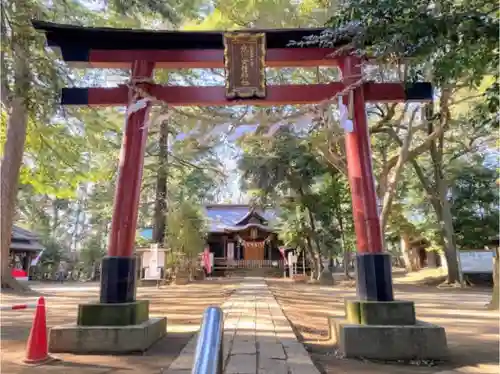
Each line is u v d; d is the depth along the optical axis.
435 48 3.85
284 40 6.65
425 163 24.69
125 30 6.43
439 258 33.88
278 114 6.80
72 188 19.03
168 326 7.79
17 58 8.00
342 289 19.61
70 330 5.38
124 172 6.29
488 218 22.84
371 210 6.04
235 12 13.12
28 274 31.45
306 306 11.91
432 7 4.06
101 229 35.59
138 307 5.84
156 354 5.32
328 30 4.55
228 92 6.62
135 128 6.48
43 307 5.08
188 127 7.60
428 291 18.64
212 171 27.59
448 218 21.52
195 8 12.77
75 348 5.33
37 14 9.66
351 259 29.50
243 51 6.57
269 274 35.66
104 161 19.64
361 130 6.33
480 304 12.38
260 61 6.59
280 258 38.56
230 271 36.38
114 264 5.88
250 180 23.06
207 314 1.52
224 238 39.03
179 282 22.81
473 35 3.60
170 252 23.02
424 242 33.72
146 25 12.84
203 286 21.05
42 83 8.32
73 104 6.71
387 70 5.82
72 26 6.41
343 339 5.38
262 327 6.93
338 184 23.98
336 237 25.64
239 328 6.82
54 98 8.20
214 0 13.34
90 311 5.59
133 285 6.01
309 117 6.70
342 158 16.97
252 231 37.53
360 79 6.30
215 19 13.27
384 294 5.71
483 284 22.09
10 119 14.72
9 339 6.40
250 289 16.86
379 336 5.29
